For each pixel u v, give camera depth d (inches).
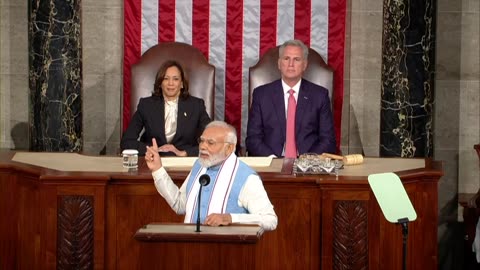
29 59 792.9
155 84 723.4
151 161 498.3
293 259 550.9
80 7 788.0
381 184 417.1
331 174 555.2
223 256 407.8
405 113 783.7
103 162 607.2
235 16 816.3
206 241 406.0
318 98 723.4
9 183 571.2
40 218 548.7
